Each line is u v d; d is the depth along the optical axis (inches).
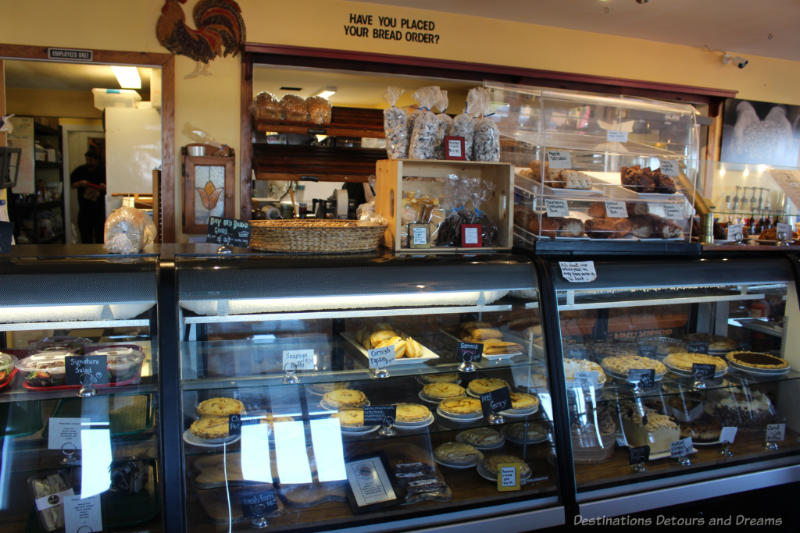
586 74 175.3
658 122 96.1
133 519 60.6
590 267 76.3
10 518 60.4
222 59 145.9
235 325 69.2
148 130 210.7
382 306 72.9
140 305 60.1
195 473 61.7
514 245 86.7
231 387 67.9
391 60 154.1
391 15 155.9
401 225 79.8
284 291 63.5
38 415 61.2
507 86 90.6
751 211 107.3
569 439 71.1
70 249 72.0
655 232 87.2
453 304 75.3
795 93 205.0
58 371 60.7
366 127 172.9
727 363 92.0
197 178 144.3
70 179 247.9
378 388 76.0
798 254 93.3
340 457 69.3
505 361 77.0
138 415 61.5
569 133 91.1
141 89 218.1
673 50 186.2
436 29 159.9
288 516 63.7
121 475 60.9
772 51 192.7
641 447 78.1
